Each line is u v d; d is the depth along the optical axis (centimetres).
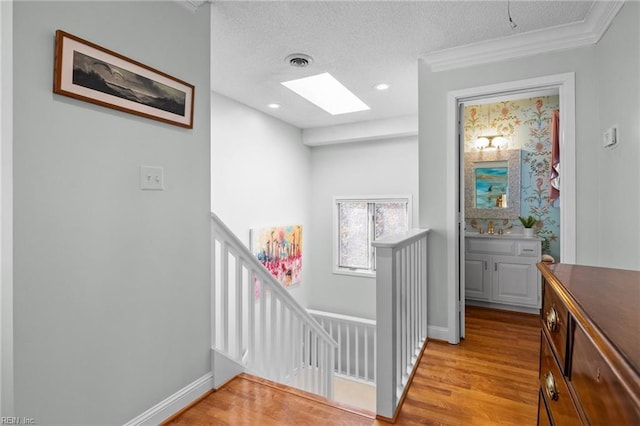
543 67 228
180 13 174
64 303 127
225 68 277
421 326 252
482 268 356
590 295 78
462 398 182
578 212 220
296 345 254
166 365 167
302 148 486
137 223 153
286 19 205
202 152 187
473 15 201
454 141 253
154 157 161
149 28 158
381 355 165
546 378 101
